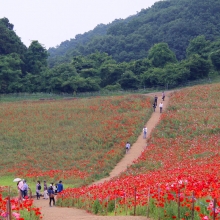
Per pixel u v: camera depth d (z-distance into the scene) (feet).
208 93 195.42
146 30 437.17
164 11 475.31
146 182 63.31
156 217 43.32
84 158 133.69
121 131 154.30
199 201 40.78
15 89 240.94
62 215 54.13
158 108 184.96
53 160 134.41
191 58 257.34
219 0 447.01
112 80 264.52
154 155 119.03
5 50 271.90
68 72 253.24
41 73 259.39
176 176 64.23
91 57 296.30
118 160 126.31
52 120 176.45
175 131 144.05
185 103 182.19
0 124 173.27
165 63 275.80
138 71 267.39
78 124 169.68
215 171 65.21
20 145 151.12
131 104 189.26
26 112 188.14
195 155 111.04
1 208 41.14
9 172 122.72
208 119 150.00
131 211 49.55
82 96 232.12
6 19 307.99
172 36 404.36
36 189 93.61
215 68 270.05
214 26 409.08
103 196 58.70
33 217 45.91
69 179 111.24
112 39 431.43
